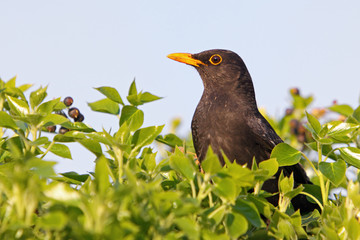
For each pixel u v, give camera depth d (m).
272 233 8.02
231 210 6.36
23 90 11.69
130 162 7.82
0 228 5.62
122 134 8.27
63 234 5.45
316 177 12.86
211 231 6.05
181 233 5.79
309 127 9.66
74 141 8.51
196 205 5.78
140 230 5.47
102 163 5.51
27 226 5.34
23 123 9.02
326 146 10.80
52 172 5.59
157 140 11.09
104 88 10.27
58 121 8.48
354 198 7.39
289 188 8.77
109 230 5.08
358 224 6.83
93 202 5.43
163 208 5.66
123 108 9.73
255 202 7.54
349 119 10.47
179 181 8.96
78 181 8.77
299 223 8.30
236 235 6.16
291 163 9.18
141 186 5.66
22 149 8.82
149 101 10.30
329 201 9.77
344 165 8.73
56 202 5.36
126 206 5.44
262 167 8.03
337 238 7.06
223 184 6.18
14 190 5.30
